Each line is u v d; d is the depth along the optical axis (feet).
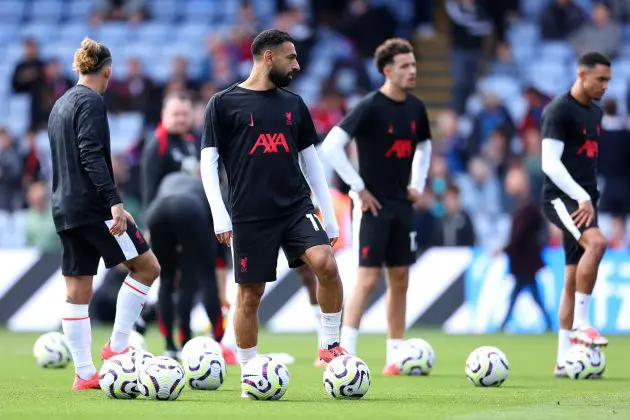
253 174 98.99
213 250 132.46
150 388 92.22
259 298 101.50
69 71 308.81
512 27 312.71
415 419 79.46
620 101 284.61
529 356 153.69
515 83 291.58
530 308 208.44
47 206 227.20
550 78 298.56
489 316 208.95
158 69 306.35
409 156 127.65
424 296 212.43
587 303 120.37
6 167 255.09
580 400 94.58
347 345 127.65
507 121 259.19
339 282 98.32
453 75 288.10
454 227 222.89
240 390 102.89
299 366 135.54
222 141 100.01
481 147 259.80
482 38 291.58
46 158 273.75
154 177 135.74
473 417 80.94
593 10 309.42
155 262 106.22
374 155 126.52
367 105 125.80
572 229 120.47
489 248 234.99
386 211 126.72
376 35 298.35
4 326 215.72
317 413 82.79
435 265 212.64
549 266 208.33
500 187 246.88
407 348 123.65
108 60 103.91
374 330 209.46
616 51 295.28
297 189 99.86
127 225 103.30
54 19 329.72
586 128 121.90
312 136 102.27
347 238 211.61
